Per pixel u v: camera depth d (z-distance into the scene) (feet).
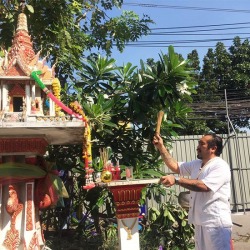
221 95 54.54
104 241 17.78
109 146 17.56
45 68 11.88
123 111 17.42
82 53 22.11
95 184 12.40
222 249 10.11
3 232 11.20
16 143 11.20
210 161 10.81
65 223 19.33
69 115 10.66
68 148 18.52
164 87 15.83
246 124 55.42
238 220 32.07
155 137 12.42
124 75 18.26
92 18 25.41
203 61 57.47
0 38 17.80
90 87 18.02
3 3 17.57
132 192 12.92
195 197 10.77
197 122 48.14
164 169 28.19
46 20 18.71
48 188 12.00
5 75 10.99
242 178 37.22
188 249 18.04
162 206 18.70
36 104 11.64
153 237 18.13
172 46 15.81
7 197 11.30
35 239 11.28
